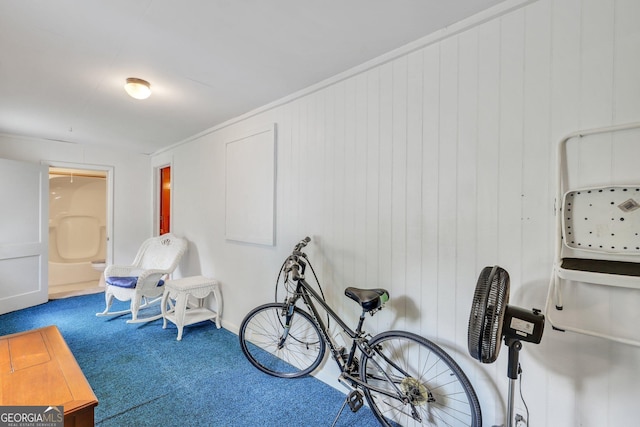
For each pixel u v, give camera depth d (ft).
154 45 5.65
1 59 6.15
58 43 5.57
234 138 9.96
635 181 3.67
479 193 4.86
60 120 10.23
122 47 5.72
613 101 3.79
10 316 11.09
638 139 3.66
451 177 5.15
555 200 4.13
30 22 4.94
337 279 6.89
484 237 4.81
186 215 12.67
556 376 4.20
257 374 7.45
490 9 4.62
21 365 4.27
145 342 9.12
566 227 4.02
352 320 6.66
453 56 5.12
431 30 5.18
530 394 4.40
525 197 4.44
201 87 7.49
